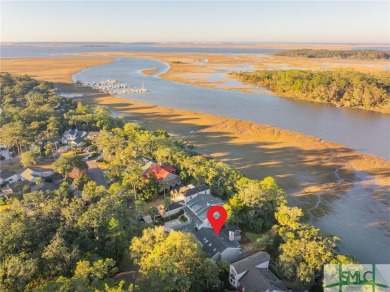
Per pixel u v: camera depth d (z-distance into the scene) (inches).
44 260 2532.0
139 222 3575.3
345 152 5925.2
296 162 5492.1
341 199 4367.6
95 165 5128.0
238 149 6048.2
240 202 3668.8
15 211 3137.3
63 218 3004.4
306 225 3198.8
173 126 7416.3
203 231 3339.1
